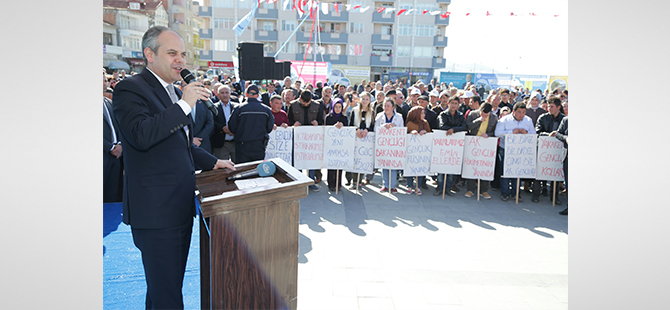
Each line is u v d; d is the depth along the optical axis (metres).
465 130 6.24
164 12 45.44
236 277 1.84
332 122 6.27
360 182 6.77
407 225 4.80
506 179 6.12
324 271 3.45
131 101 1.84
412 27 44.16
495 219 5.20
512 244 4.30
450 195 6.36
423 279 3.37
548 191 6.66
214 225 1.77
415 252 3.96
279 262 1.93
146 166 1.92
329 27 43.81
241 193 1.77
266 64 5.68
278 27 42.78
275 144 6.16
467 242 4.31
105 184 4.83
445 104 6.79
